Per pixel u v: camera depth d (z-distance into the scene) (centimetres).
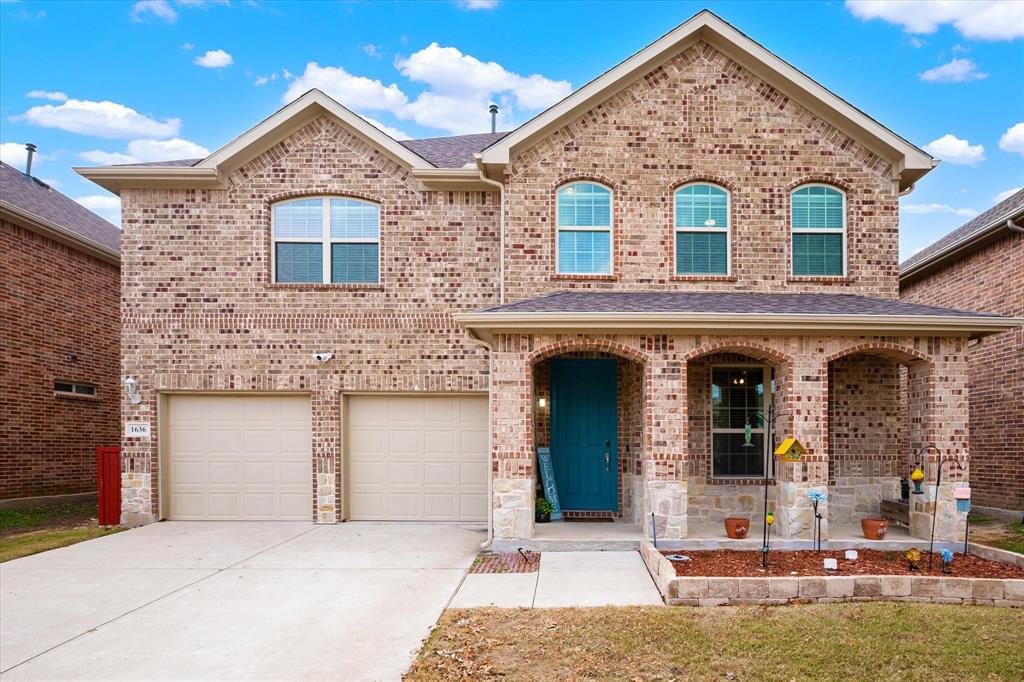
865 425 1030
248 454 1116
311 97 1093
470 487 1109
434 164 1124
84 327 1465
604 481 1069
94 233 1534
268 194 1117
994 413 1216
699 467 1041
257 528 1045
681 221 1079
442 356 1103
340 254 1132
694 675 463
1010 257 1192
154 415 1099
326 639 549
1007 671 469
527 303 938
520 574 750
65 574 765
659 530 861
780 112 1073
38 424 1331
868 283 1056
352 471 1116
